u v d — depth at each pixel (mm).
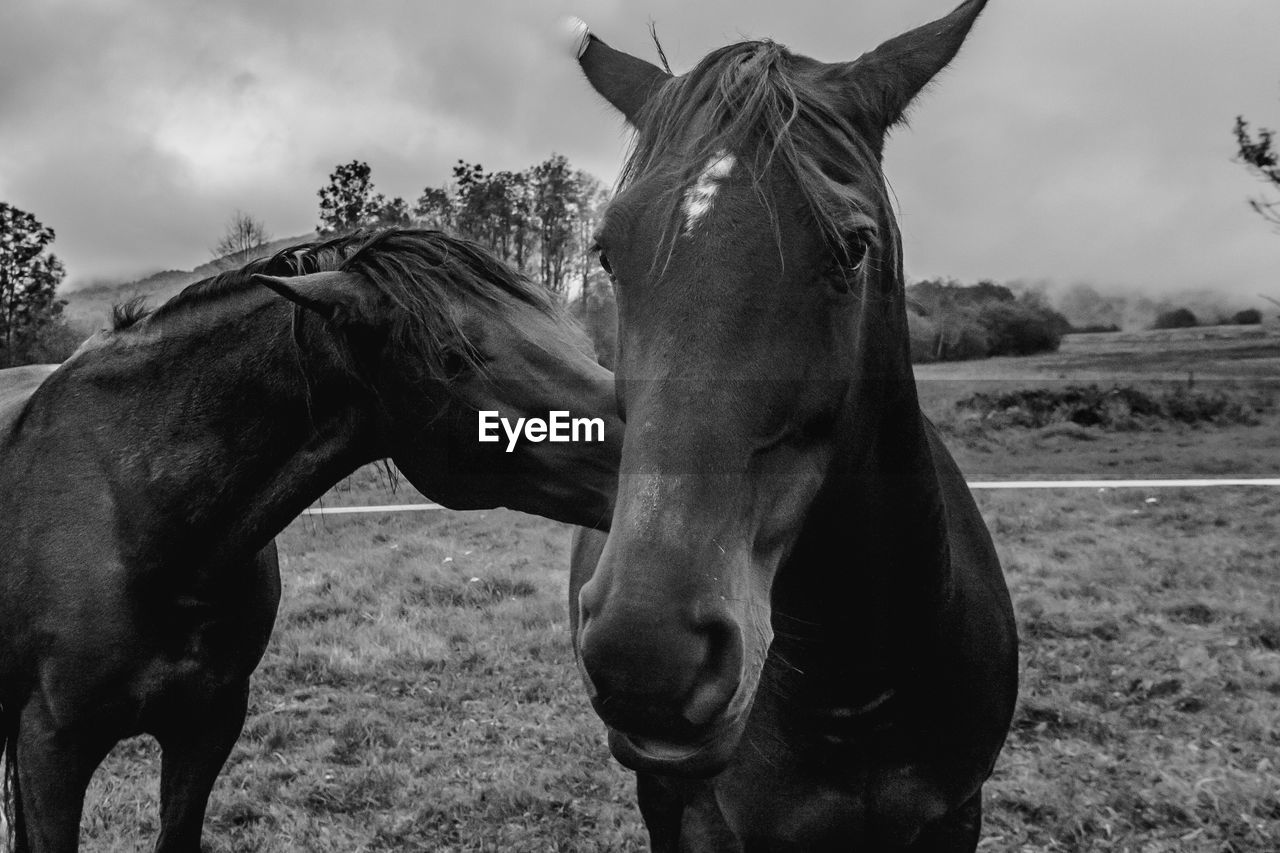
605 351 2508
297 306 2154
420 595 6590
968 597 1825
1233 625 5543
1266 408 10781
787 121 1255
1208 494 8820
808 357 1210
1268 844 3244
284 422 2240
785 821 1785
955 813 1899
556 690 4902
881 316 1404
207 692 2314
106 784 3922
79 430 2289
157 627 2223
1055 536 7812
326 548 8016
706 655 1048
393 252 2141
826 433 1298
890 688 1670
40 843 2156
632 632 1002
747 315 1159
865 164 1312
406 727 4453
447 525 9086
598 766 4055
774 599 1634
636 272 1236
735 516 1131
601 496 2096
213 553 2262
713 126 1263
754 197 1198
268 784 3871
